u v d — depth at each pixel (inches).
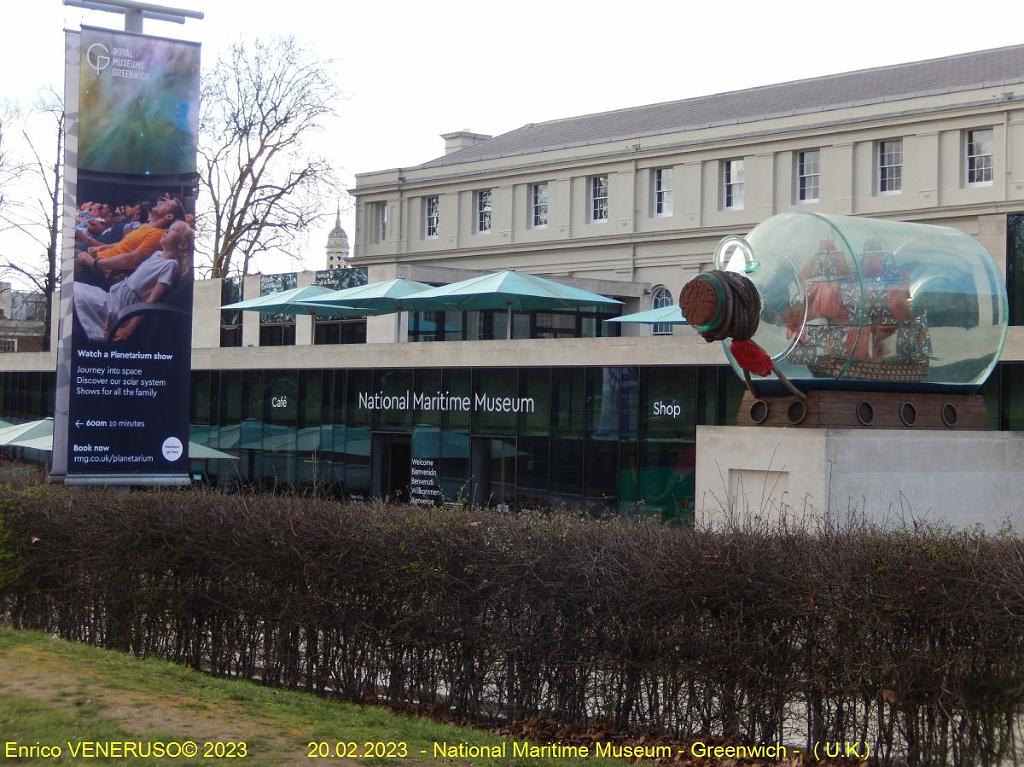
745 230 2365.9
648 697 424.2
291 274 2018.9
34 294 3073.3
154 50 834.2
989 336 585.0
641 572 418.6
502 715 461.7
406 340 1843.0
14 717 394.3
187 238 846.5
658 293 2507.4
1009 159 2049.7
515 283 1558.8
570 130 2866.6
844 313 539.5
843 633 378.3
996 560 359.6
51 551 610.2
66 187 826.8
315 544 506.9
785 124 2313.0
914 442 545.0
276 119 2278.5
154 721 402.6
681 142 2459.4
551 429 1248.8
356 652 499.8
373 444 1444.4
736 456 554.6
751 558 398.9
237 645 544.1
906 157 2169.0
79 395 823.1
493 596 456.1
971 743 362.6
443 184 2901.1
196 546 549.3
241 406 1617.9
